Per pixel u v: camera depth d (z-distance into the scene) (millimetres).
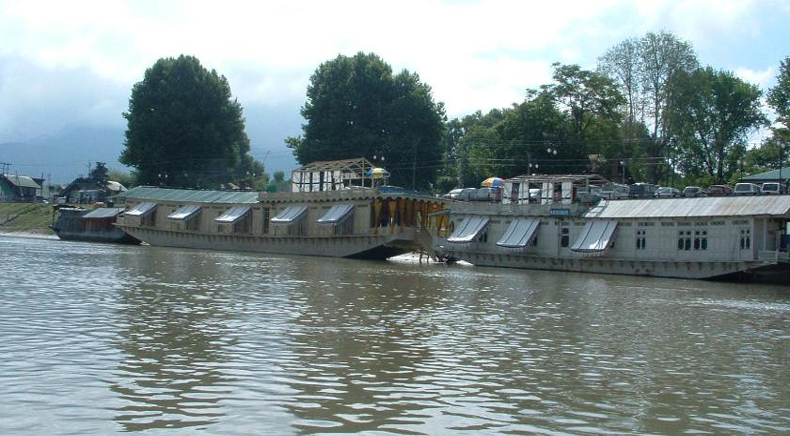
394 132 132750
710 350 29469
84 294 40812
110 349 25500
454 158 157625
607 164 110938
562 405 20281
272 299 41719
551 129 112000
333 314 36125
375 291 48719
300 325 32125
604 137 109812
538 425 18375
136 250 98438
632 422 18891
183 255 89125
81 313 33469
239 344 27203
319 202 106500
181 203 123938
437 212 94000
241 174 161875
